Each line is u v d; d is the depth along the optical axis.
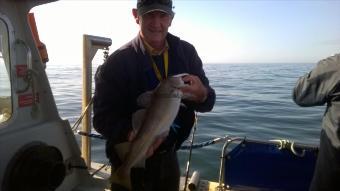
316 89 1.38
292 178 1.88
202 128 5.55
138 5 1.35
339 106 1.32
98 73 1.41
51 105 1.58
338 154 1.33
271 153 1.90
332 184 1.36
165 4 1.33
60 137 1.62
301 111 7.57
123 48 1.38
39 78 1.53
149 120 1.21
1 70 1.38
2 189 1.30
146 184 1.44
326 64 1.35
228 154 1.96
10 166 1.33
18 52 1.43
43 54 1.63
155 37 1.35
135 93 1.38
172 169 1.50
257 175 1.93
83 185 1.78
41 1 1.47
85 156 2.27
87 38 2.17
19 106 1.43
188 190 2.05
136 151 1.22
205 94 1.37
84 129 2.26
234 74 27.53
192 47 1.54
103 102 1.37
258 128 5.70
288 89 13.42
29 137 1.43
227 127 5.69
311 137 5.15
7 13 1.37
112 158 1.40
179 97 1.22
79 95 9.48
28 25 1.48
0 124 1.34
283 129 5.66
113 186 1.48
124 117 1.40
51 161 1.40
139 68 1.36
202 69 1.56
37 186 1.34
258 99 9.91
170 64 1.42
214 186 2.07
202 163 3.60
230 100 9.62
